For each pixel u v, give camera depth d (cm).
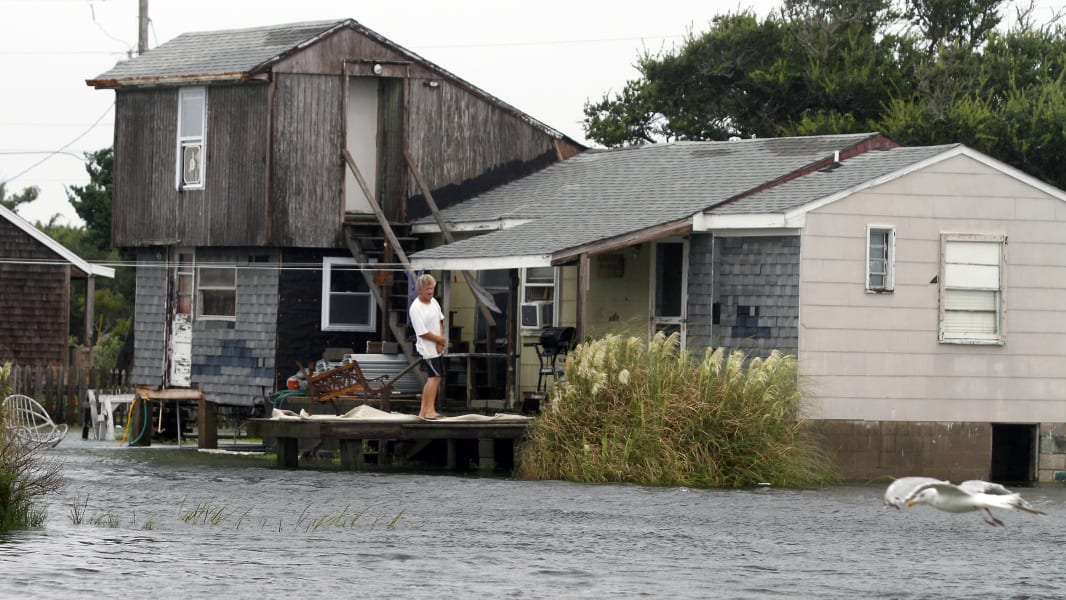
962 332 5547
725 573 3031
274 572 2908
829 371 5384
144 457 5669
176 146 7031
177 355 7181
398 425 5056
